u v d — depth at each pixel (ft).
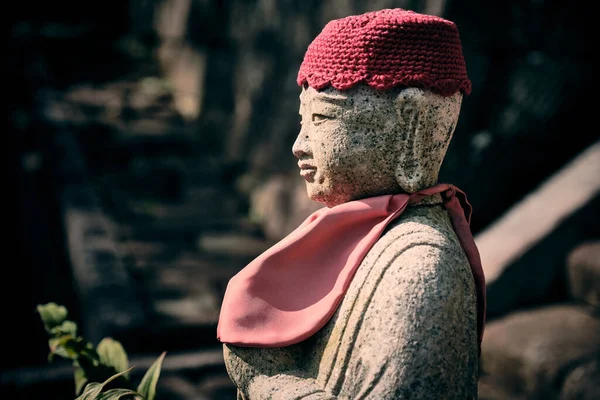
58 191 19.86
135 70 27.20
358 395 4.64
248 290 5.16
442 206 5.36
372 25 5.01
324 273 5.18
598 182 13.62
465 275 4.91
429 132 5.10
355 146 5.09
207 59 23.98
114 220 19.51
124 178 21.65
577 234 13.33
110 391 5.98
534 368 11.41
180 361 13.79
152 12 28.68
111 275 16.21
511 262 13.06
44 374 12.58
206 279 17.25
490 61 14.40
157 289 16.55
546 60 14.66
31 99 24.08
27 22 30.25
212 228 19.79
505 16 14.23
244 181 21.56
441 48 5.05
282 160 19.90
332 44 5.11
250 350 5.11
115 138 22.90
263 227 19.97
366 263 4.97
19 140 22.12
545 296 13.32
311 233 5.14
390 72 4.97
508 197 15.01
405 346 4.56
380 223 5.08
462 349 4.70
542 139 14.90
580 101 14.90
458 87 5.16
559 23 14.56
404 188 5.14
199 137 23.86
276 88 20.33
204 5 24.35
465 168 14.58
